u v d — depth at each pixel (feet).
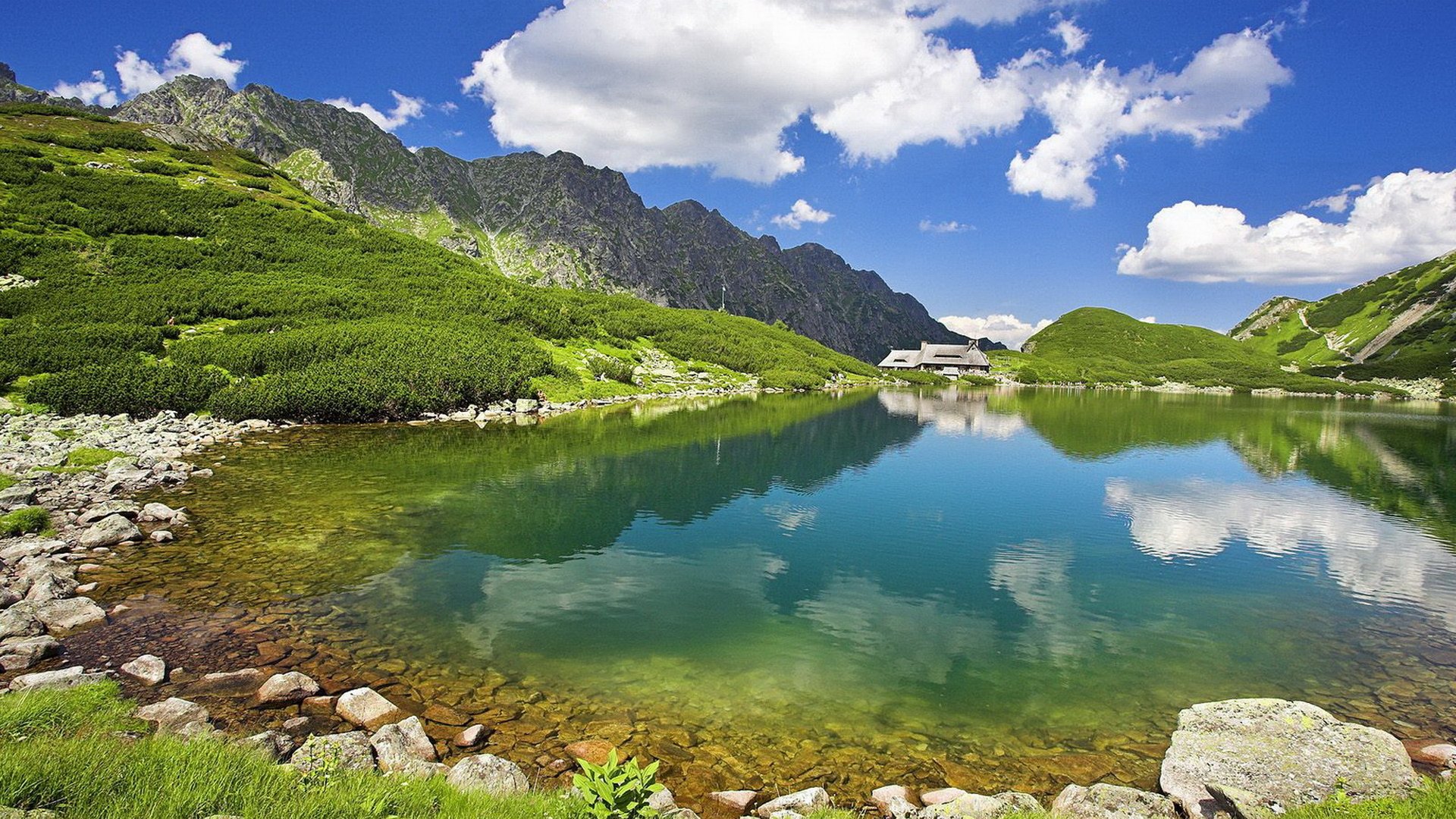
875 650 51.88
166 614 51.29
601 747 36.70
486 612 55.72
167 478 95.04
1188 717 38.70
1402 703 44.73
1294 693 46.09
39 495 79.30
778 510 96.32
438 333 232.32
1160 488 118.83
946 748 38.34
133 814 20.42
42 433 114.83
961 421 234.58
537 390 231.09
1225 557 78.69
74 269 217.77
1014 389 522.06
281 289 243.40
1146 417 266.98
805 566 72.18
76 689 35.45
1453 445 187.52
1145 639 55.26
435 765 32.01
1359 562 77.05
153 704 35.88
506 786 29.58
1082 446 172.96
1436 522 96.73
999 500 106.32
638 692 43.65
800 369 447.01
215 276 241.96
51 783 21.18
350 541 72.33
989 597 64.54
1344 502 109.40
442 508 87.86
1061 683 47.03
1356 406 382.01
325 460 117.29
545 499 95.50
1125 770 36.50
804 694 44.37
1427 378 560.20
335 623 51.72
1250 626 58.03
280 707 38.24
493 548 72.95
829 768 35.86
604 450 139.23
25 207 249.14
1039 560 76.48
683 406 253.85
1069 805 31.30
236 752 26.71
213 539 70.59
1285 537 87.51
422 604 56.65
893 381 562.66
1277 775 32.40
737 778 34.50
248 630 49.44
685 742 37.76
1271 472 137.90
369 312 245.65
